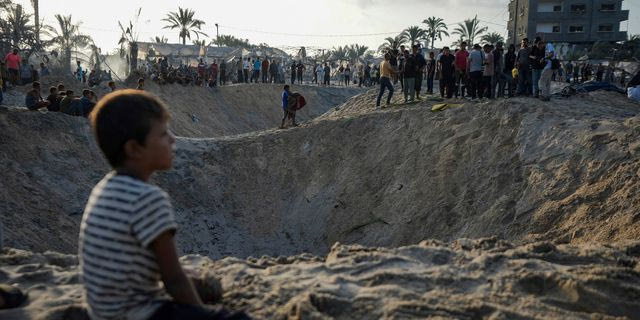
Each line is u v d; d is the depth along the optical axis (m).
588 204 10.48
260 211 16.98
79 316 3.15
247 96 33.88
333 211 16.03
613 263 4.37
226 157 18.45
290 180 17.61
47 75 28.03
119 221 2.09
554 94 17.53
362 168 16.66
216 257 15.21
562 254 4.50
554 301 3.58
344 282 3.68
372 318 3.15
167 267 2.14
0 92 16.81
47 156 14.79
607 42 50.25
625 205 9.69
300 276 3.80
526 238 10.75
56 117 16.05
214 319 2.24
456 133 15.37
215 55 46.69
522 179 12.59
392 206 14.91
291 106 20.47
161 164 2.26
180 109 28.70
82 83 28.50
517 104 15.08
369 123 17.92
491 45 16.61
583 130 12.70
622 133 11.78
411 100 18.98
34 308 3.27
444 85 18.25
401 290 3.50
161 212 2.10
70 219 13.45
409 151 16.05
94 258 2.15
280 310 3.19
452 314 3.19
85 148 15.96
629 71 33.84
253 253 15.66
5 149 13.98
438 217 13.56
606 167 11.09
